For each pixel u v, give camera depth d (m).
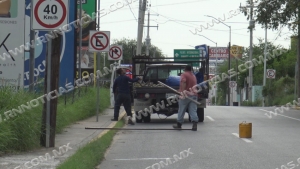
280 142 12.95
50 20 10.77
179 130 16.05
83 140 12.71
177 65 20.00
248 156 10.77
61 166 8.56
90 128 15.61
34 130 11.09
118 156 10.98
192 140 13.47
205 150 11.65
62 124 14.64
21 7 16.30
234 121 19.47
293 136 14.27
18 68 16.17
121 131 15.81
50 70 11.20
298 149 11.73
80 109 19.06
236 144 12.61
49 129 11.29
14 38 16.25
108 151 11.69
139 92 18.64
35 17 10.73
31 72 17.17
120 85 18.30
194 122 15.90
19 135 10.58
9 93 11.66
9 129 10.26
